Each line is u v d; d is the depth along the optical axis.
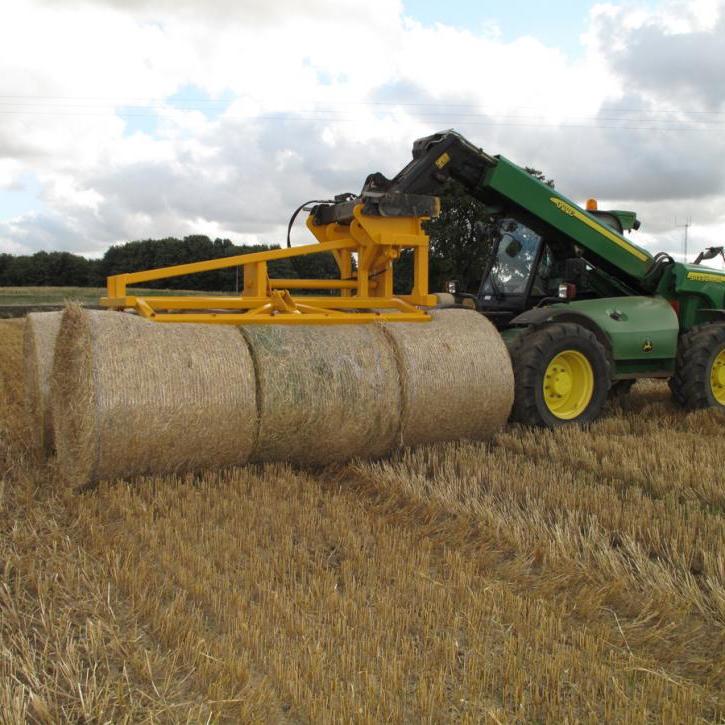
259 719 2.31
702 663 2.84
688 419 6.86
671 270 7.71
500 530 4.07
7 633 2.87
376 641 2.75
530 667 2.68
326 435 5.21
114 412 4.50
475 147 6.92
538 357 6.23
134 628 2.90
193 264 5.98
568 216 7.22
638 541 4.03
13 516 4.18
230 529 3.91
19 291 43.81
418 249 6.73
